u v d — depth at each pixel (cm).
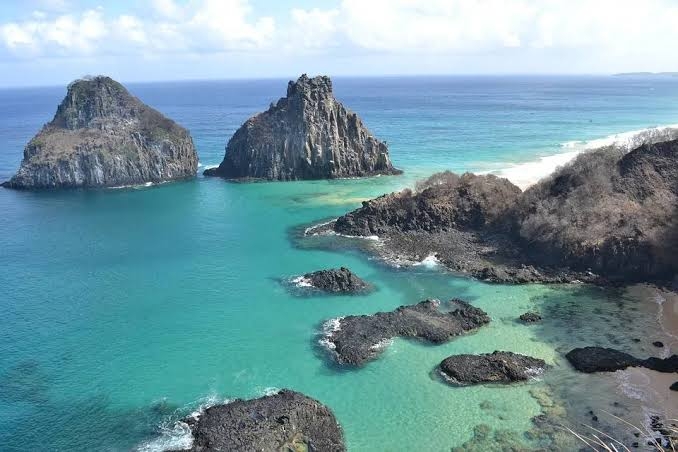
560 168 10569
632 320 6888
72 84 17412
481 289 7969
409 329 6638
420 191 11100
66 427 5144
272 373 5941
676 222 8188
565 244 8569
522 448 4678
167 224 11550
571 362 5931
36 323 7194
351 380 5766
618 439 4694
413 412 5222
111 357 6341
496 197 10344
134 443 4894
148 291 8150
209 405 5406
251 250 9819
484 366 5778
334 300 7694
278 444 4734
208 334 6819
